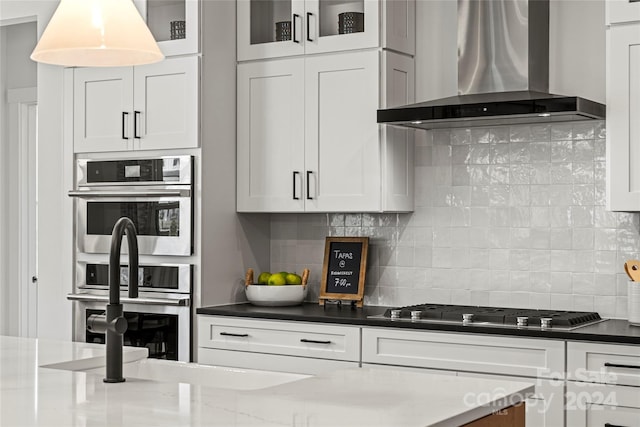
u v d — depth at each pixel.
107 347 2.26
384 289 4.57
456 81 4.39
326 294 4.59
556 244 4.10
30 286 6.11
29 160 6.15
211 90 4.49
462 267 4.34
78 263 4.76
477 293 4.30
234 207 4.64
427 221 4.45
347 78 4.30
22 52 6.10
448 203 4.39
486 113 3.71
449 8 4.41
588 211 4.02
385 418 1.82
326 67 4.36
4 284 6.00
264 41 4.58
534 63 3.96
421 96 4.48
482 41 4.02
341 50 4.32
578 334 3.42
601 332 3.43
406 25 4.41
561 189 4.09
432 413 1.88
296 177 4.45
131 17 2.33
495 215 4.26
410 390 2.14
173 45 4.47
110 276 2.25
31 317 6.11
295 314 4.14
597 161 4.00
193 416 1.84
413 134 4.44
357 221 4.66
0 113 6.11
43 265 4.89
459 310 4.04
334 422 1.78
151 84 4.54
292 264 4.86
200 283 4.41
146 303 4.46
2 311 5.96
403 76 4.38
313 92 4.40
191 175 4.41
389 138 4.22
